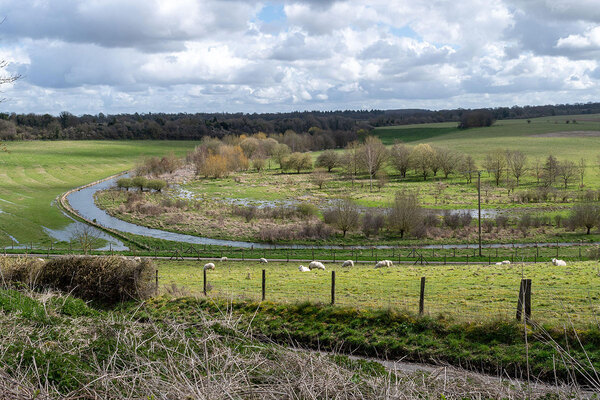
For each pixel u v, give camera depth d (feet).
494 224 222.69
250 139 567.18
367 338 52.75
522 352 45.34
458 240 197.47
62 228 217.36
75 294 70.95
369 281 89.97
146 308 66.95
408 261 150.61
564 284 75.92
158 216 245.86
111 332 35.35
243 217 243.40
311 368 27.48
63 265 72.28
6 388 24.34
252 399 25.32
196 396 24.16
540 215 242.78
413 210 208.64
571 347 44.60
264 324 58.08
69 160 507.30
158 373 26.58
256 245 193.98
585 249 172.45
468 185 359.46
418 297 69.82
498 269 101.81
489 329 49.65
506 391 29.01
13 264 72.64
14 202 279.49
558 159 456.86
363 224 212.23
